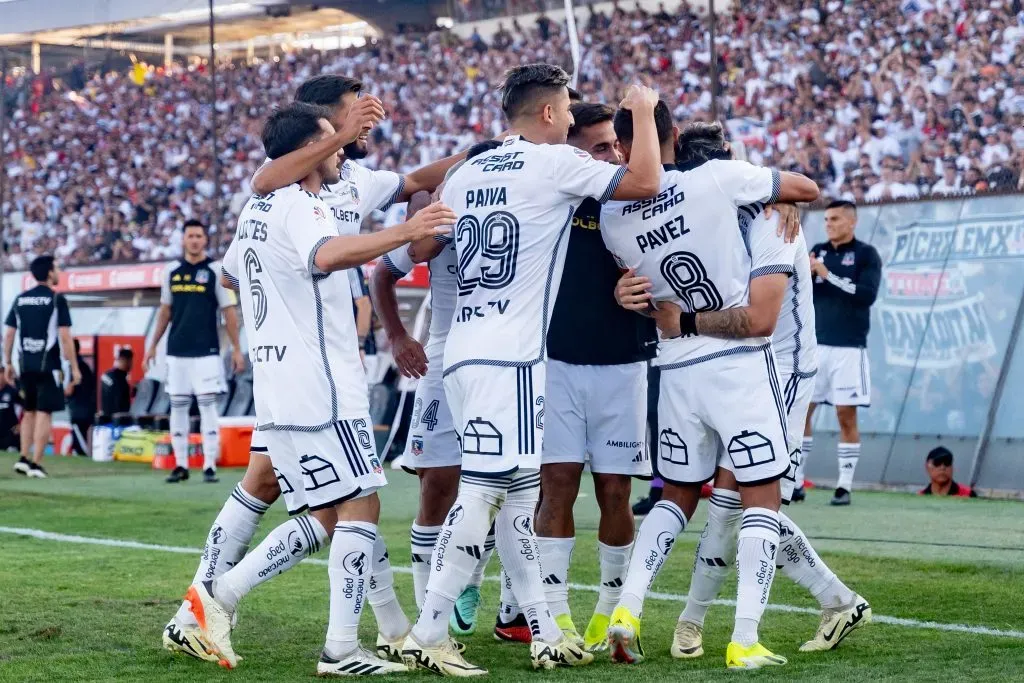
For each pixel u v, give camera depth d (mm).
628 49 45375
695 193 8289
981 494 21203
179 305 23000
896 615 10148
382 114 8594
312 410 8188
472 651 9250
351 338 8453
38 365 24547
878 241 24219
